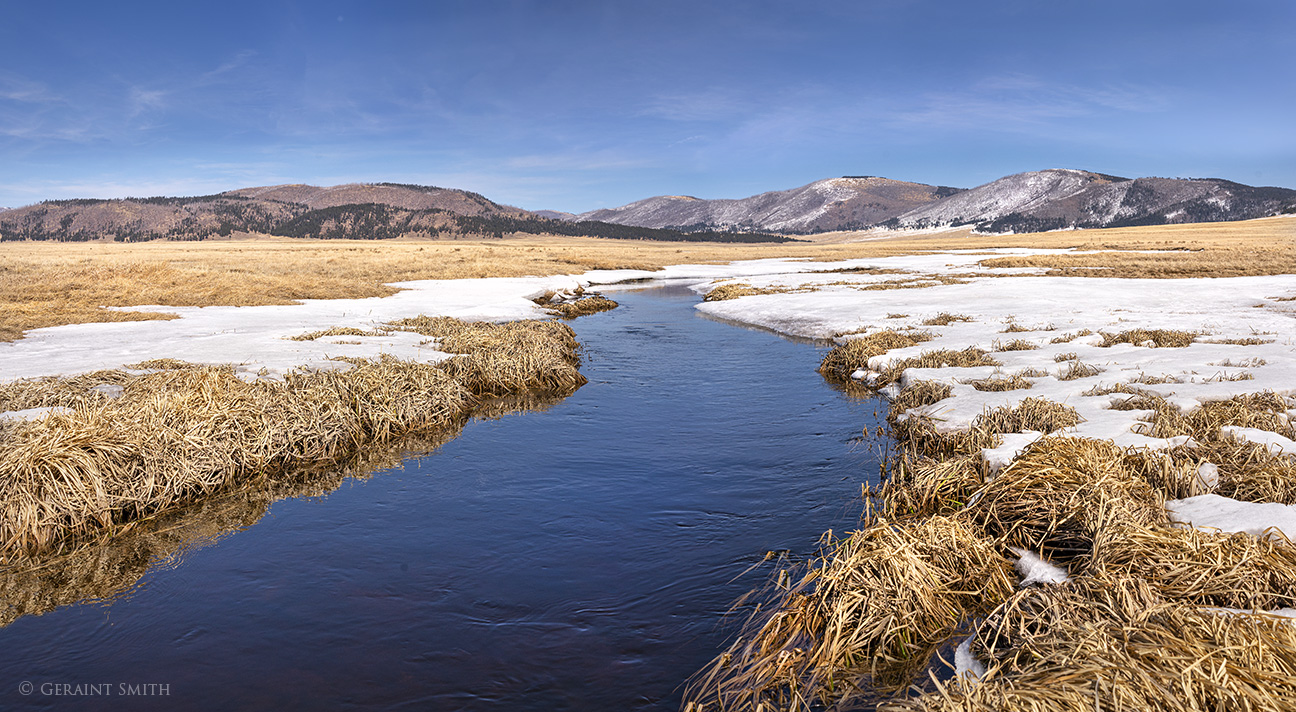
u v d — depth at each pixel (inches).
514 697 184.2
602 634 213.8
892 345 673.0
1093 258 2236.7
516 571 255.1
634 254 3688.5
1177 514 237.9
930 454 373.4
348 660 201.8
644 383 584.4
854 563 213.9
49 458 291.6
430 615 225.9
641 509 311.6
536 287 1378.0
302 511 316.5
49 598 241.9
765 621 216.8
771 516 300.8
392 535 288.8
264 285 1143.6
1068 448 288.0
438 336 721.6
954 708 143.2
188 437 343.6
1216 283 1295.5
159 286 1091.9
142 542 285.9
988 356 583.2
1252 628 153.7
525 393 548.1
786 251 4719.5
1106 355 564.4
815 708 175.0
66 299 933.2
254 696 186.1
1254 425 338.0
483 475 360.5
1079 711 134.6
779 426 446.9
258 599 237.6
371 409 434.0
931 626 202.7
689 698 182.4
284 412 400.5
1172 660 142.6
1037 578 222.8
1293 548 195.5
